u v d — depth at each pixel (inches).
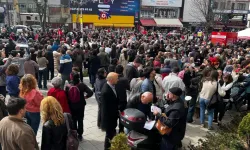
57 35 876.0
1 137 119.3
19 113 119.8
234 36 768.3
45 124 132.6
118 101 201.3
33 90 187.5
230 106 327.6
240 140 200.5
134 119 163.2
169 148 173.0
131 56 408.5
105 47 502.9
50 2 1679.4
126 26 1716.3
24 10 1758.1
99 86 238.5
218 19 1656.0
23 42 642.2
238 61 402.9
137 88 234.8
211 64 366.3
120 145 146.6
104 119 197.0
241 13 1827.0
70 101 205.0
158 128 169.9
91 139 231.5
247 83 312.2
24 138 115.1
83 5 1583.4
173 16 1961.1
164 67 317.4
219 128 250.2
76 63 397.1
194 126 275.9
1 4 1633.9
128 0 1685.5
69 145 137.9
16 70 232.5
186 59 436.1
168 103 191.8
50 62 421.7
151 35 1101.1
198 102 294.5
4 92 278.5
